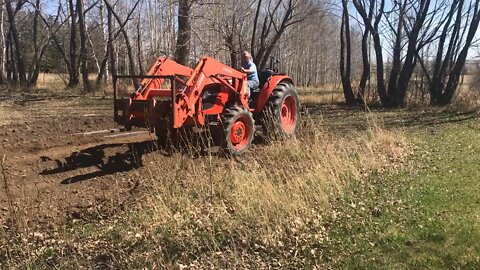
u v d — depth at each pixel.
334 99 21.61
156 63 8.02
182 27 18.73
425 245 4.62
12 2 30.36
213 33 22.06
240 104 8.50
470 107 16.19
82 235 5.05
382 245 4.66
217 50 21.14
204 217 5.27
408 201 5.88
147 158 7.70
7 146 8.09
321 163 7.06
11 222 5.21
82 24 25.53
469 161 7.96
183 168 7.09
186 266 4.27
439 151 8.91
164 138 8.23
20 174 6.74
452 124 12.91
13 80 29.33
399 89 18.70
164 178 6.52
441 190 6.30
